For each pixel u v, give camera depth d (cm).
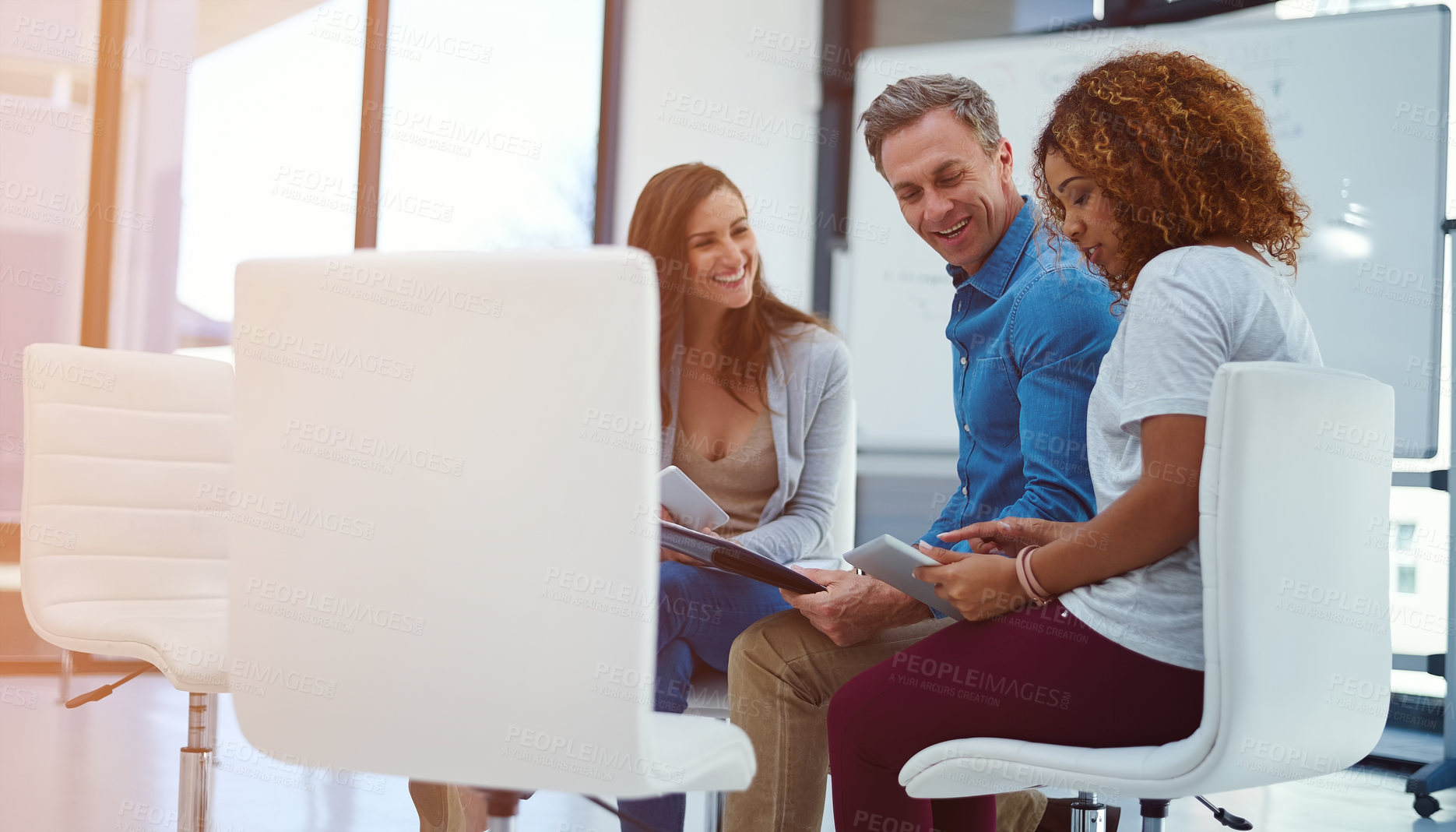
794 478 215
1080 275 167
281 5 434
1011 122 413
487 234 446
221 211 430
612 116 445
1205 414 110
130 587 203
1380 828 270
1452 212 341
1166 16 393
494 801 112
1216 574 104
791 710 163
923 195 195
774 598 194
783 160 446
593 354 96
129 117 419
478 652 100
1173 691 114
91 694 172
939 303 430
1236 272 117
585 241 451
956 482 428
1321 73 347
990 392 181
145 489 206
